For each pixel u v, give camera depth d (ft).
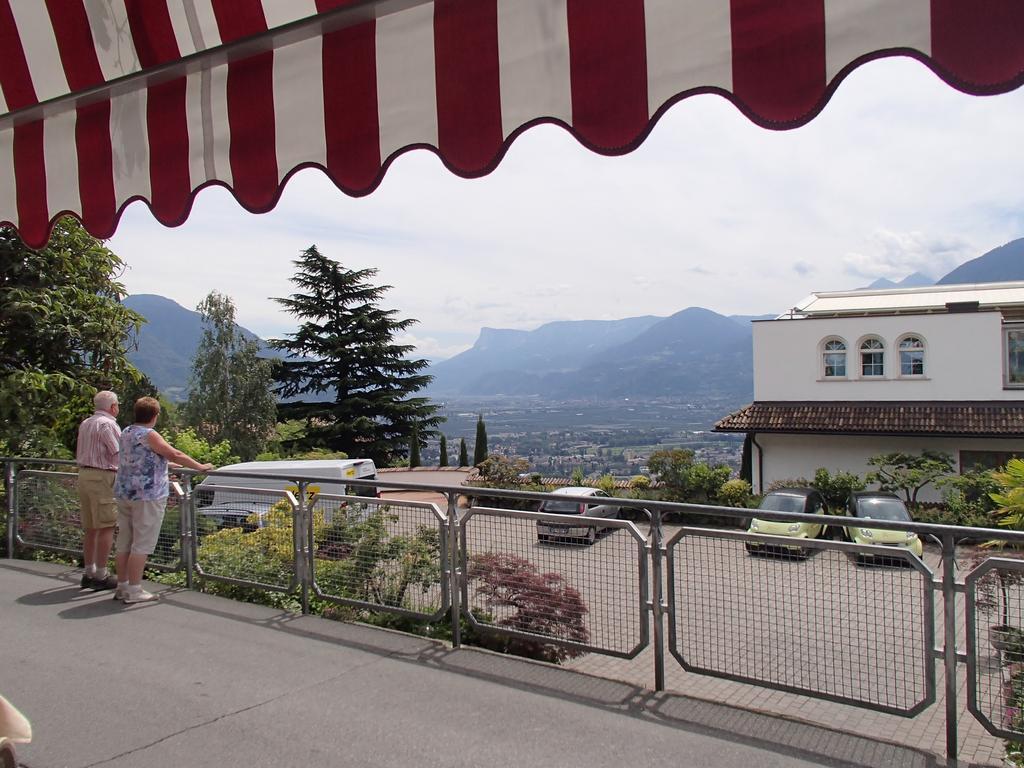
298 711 13.14
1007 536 11.78
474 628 17.10
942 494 88.58
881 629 12.79
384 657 15.92
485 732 12.33
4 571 23.59
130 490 19.67
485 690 14.11
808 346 103.86
